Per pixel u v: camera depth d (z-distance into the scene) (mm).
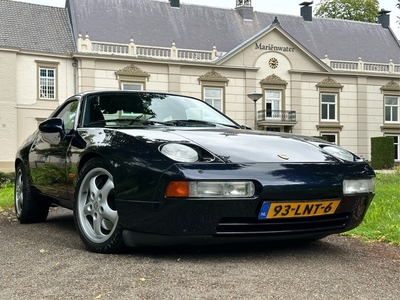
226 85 28297
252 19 31922
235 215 2557
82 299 2096
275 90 29328
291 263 2754
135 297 2102
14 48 24109
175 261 2738
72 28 26781
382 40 34812
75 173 3338
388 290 2262
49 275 2500
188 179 2502
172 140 2812
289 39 29453
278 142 3051
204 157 2664
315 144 3170
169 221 2578
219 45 29234
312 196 2674
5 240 3615
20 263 2811
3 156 24016
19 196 4688
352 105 31344
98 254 2955
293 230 2725
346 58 32375
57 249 3174
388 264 2793
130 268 2576
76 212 3189
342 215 2928
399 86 32406
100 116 3611
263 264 2707
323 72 30281
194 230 2543
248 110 28672
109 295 2137
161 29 28672
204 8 31234
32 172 4242
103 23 27438
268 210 2594
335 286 2307
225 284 2289
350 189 2824
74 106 3938
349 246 3330
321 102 30531
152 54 26922
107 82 25969
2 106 23969
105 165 2910
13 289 2275
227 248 3125
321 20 34344
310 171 2721
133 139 2873
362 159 3141
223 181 2525
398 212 4691
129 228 2770
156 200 2588
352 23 35156
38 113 24984
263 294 2146
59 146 3662
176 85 27203
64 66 25500
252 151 2799
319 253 3059
